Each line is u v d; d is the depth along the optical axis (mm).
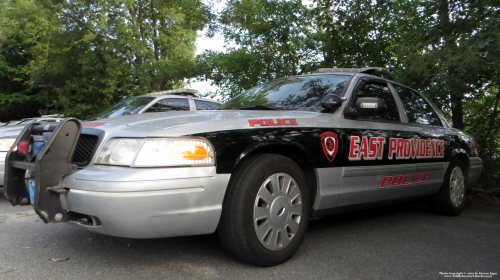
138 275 2496
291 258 2883
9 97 22828
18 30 20281
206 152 2443
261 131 2729
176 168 2326
